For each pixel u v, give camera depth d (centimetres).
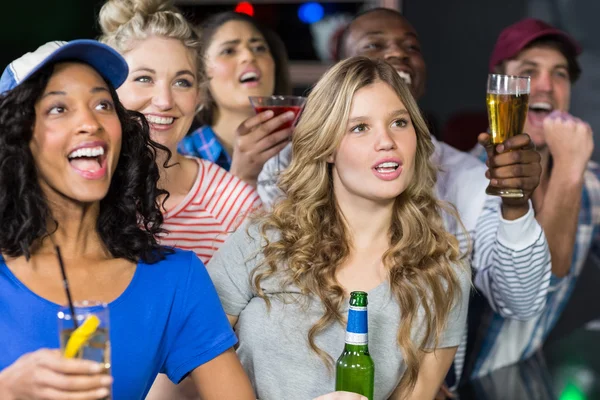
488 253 313
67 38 643
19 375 161
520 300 294
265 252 237
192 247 282
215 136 391
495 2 587
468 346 364
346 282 234
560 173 353
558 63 378
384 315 229
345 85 229
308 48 632
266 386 231
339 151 231
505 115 253
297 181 240
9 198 189
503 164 260
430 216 241
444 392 312
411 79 350
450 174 334
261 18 632
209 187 288
